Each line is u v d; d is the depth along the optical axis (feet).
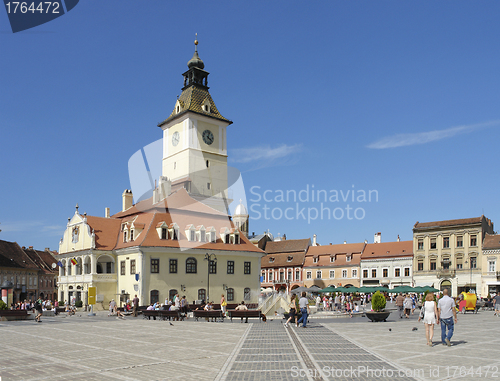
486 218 337.11
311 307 178.29
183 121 293.23
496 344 69.56
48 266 394.32
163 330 98.17
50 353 62.64
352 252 380.58
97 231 237.66
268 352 62.13
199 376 45.93
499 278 304.30
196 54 311.68
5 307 147.13
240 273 239.50
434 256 335.06
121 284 224.53
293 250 415.23
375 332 89.76
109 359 56.85
